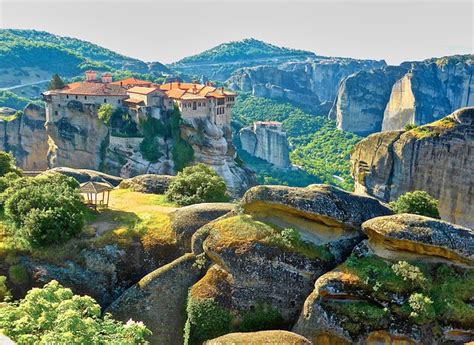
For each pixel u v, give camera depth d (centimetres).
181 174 5366
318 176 14300
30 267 3372
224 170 10019
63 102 10181
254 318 2969
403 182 5675
